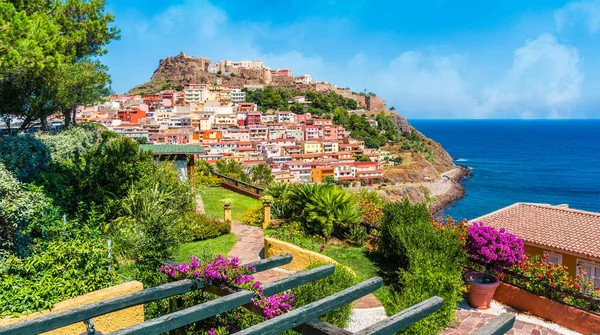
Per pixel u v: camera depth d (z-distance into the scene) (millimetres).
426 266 8797
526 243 15680
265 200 16469
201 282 4605
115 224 11508
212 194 23094
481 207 94250
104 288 6336
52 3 13836
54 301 5727
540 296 9406
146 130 119312
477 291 9602
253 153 121562
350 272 8617
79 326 5652
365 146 158750
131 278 8203
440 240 10070
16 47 8648
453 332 8484
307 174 112562
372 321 8352
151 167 15414
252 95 186125
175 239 9617
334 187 14906
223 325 5371
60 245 6688
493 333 3660
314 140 139750
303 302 6828
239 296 4238
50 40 10141
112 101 166375
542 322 9156
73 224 9148
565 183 121625
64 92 17203
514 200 100125
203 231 13797
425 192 110562
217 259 4922
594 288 9367
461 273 9797
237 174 28812
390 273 11094
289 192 16078
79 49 18062
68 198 12312
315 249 12758
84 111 147375
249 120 150750
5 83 14555
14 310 5324
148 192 13148
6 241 6969
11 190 7430
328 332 3607
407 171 124875
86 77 18297
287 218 16000
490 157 194000
